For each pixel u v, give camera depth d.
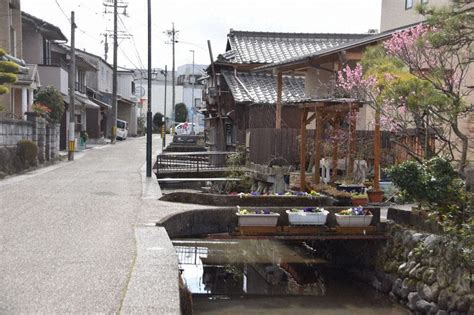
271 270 10.95
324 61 16.56
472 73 11.52
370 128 15.45
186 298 5.95
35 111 21.14
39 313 4.43
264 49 25.86
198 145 33.34
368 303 9.01
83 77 38.19
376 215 10.28
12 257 6.28
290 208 10.38
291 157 16.36
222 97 25.31
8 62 16.62
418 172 8.61
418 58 9.32
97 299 4.80
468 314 7.33
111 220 8.98
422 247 8.64
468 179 8.78
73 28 24.22
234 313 8.33
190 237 9.92
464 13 7.80
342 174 14.94
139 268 5.82
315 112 13.88
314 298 9.23
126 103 55.09
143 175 17.58
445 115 9.77
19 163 17.75
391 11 18.66
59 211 9.84
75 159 24.06
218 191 18.17
